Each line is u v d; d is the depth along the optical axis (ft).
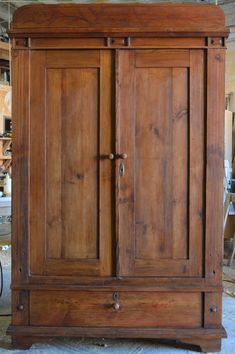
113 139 6.54
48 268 6.62
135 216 6.57
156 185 6.57
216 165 6.52
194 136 6.52
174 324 6.59
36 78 6.55
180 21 6.36
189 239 6.56
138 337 6.50
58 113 6.57
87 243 6.61
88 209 6.61
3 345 6.81
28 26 6.42
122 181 6.54
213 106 6.47
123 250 6.56
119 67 6.46
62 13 6.41
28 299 6.63
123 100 6.50
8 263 12.48
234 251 12.71
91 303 6.61
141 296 6.59
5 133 20.11
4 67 20.86
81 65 6.50
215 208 6.54
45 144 6.61
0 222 19.58
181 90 6.49
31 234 6.63
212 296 6.54
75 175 6.61
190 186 6.55
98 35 6.40
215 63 6.42
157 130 6.54
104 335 6.51
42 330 6.56
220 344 6.56
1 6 18.38
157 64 6.46
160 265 6.56
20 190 6.61
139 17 6.38
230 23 19.03
